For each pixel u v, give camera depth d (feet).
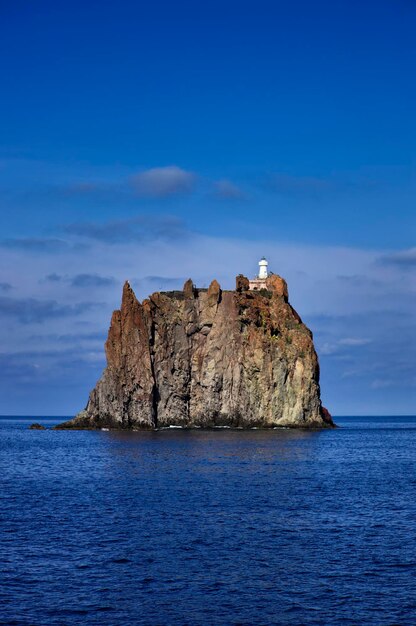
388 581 133.59
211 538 165.78
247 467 329.52
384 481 282.77
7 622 112.16
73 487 254.27
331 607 120.16
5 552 151.64
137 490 243.81
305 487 257.14
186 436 576.20
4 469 328.08
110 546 157.38
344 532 174.09
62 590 127.03
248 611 118.21
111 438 565.12
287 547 158.10
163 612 117.39
